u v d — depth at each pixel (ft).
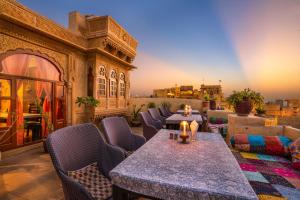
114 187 4.15
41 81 17.53
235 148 10.61
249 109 13.23
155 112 19.56
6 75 14.33
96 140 6.56
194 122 7.73
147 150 5.85
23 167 12.01
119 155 6.23
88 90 23.48
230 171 4.23
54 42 18.31
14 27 14.56
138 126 31.81
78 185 4.15
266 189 6.03
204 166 4.52
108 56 25.14
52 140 4.95
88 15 25.95
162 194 3.65
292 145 8.96
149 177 3.86
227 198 3.23
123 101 31.07
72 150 5.62
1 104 14.35
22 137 15.93
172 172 4.14
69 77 20.51
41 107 17.28
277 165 8.32
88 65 23.41
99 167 6.42
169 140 7.25
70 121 20.89
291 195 5.66
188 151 5.76
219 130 16.38
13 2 14.69
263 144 9.95
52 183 9.64
